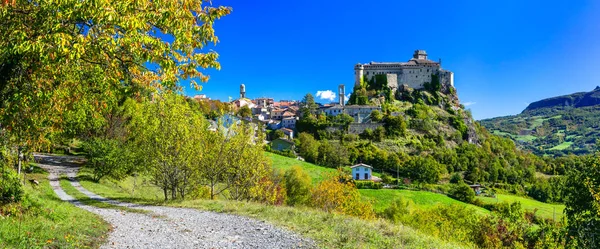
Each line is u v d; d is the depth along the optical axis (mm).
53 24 7414
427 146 147250
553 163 166625
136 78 9547
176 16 8305
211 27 8875
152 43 8305
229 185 34594
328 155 117000
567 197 25578
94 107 11016
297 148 129875
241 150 33031
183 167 30453
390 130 155000
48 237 10508
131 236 13562
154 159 30516
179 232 14766
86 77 9852
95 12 7203
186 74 9203
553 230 28875
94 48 8031
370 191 83188
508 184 131750
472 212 44562
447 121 177125
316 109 188375
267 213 19609
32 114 9594
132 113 54781
